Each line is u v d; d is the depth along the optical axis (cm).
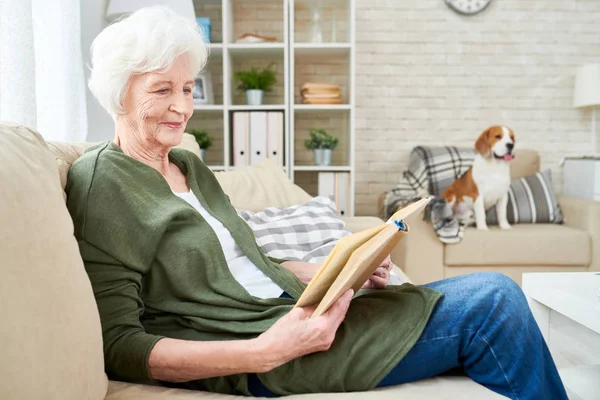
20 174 79
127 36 113
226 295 109
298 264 138
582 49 412
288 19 354
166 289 111
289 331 90
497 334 95
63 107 219
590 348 152
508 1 409
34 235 74
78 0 229
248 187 206
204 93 364
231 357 90
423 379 102
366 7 408
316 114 410
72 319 75
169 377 94
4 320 63
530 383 94
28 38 164
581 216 329
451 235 313
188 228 112
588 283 165
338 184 359
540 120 416
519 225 346
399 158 418
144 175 112
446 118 416
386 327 100
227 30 352
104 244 102
